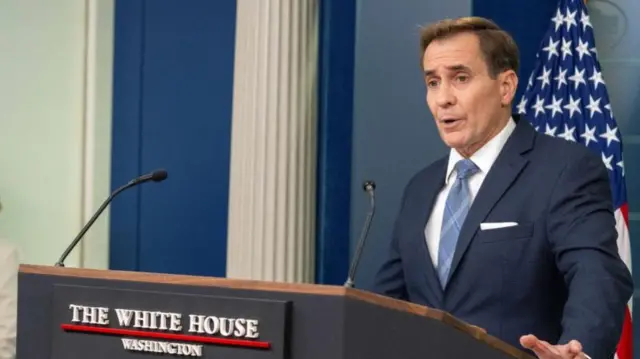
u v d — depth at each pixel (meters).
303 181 6.02
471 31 3.99
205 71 6.67
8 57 6.79
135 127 6.70
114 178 6.71
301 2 6.04
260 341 2.66
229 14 6.66
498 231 3.80
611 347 3.31
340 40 6.26
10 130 6.77
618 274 3.52
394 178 6.08
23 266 2.95
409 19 6.12
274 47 5.98
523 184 3.85
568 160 3.83
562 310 3.86
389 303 2.63
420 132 6.07
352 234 6.11
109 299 2.81
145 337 2.77
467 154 4.05
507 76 4.01
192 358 2.72
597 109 5.71
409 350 2.63
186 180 6.66
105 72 6.74
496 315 3.78
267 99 5.97
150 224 6.66
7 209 6.74
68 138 6.72
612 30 6.29
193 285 2.75
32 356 2.91
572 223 3.67
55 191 6.71
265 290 2.68
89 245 6.66
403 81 6.11
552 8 6.12
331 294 2.62
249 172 5.98
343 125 6.25
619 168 5.62
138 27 6.73
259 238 5.93
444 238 3.95
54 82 6.75
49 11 6.77
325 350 2.62
